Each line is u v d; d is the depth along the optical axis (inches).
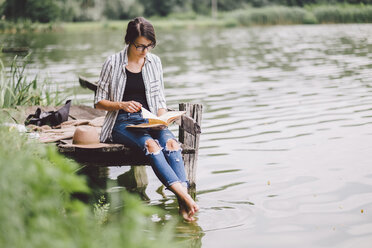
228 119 336.5
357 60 658.8
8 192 93.7
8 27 1289.4
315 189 203.5
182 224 173.6
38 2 1561.3
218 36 1346.0
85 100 384.5
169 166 181.0
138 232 90.4
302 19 1924.2
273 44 983.0
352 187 203.9
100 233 104.8
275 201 193.3
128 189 214.4
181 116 209.9
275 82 497.7
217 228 170.2
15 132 136.9
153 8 2753.4
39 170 95.0
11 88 310.8
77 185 92.8
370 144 262.1
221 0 2834.6
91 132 194.7
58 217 98.8
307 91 435.5
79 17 2332.7
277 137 284.7
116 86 194.7
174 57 792.3
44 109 278.1
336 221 173.2
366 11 1764.3
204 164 241.4
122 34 1526.8
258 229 168.7
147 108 197.5
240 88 466.6
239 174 225.5
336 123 311.9
